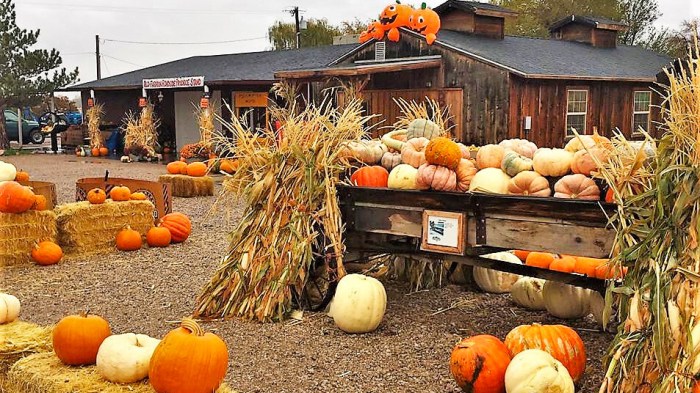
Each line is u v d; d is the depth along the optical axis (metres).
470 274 6.67
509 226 4.84
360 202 5.71
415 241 6.11
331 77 16.64
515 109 15.05
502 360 3.98
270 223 5.69
